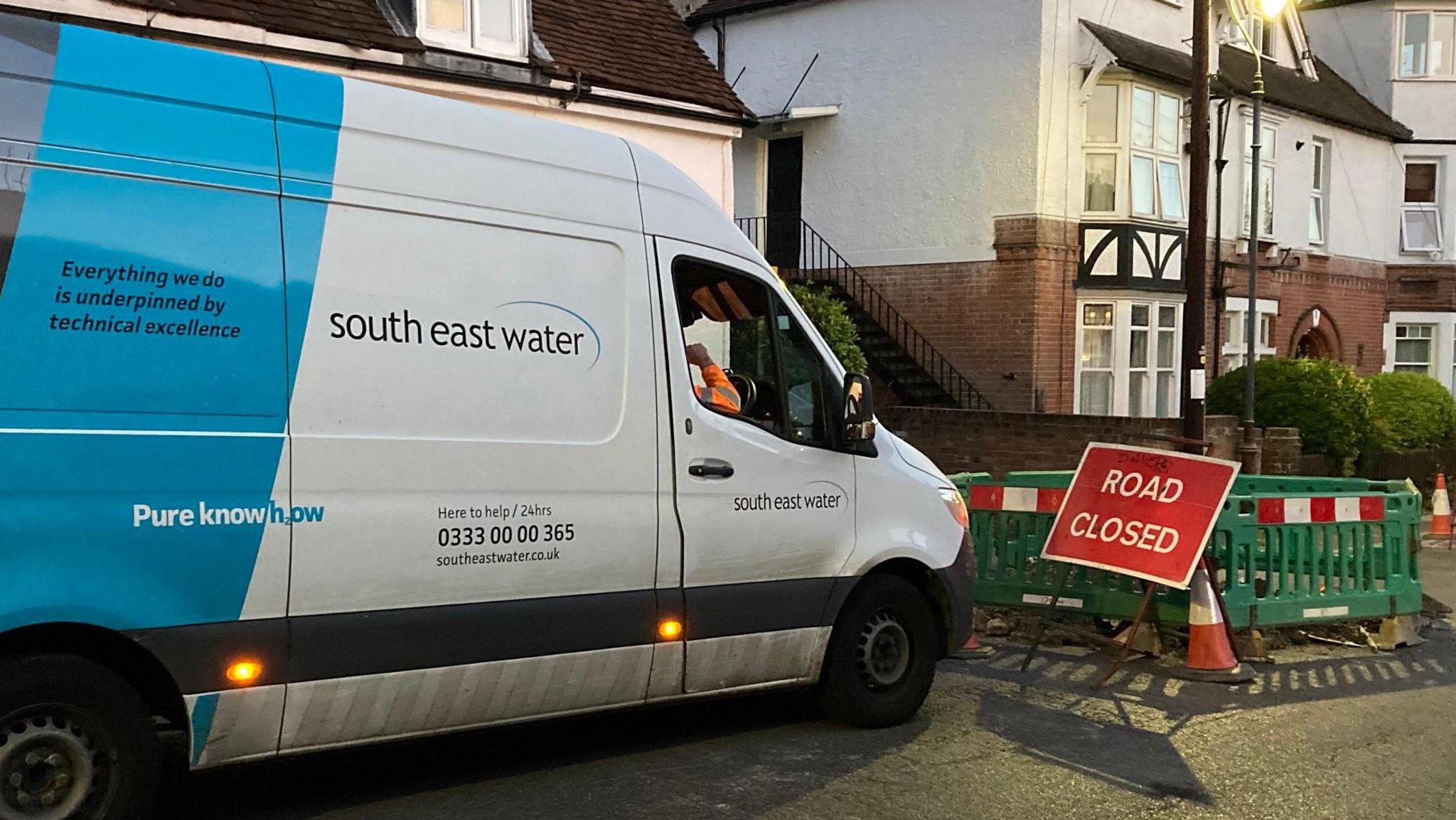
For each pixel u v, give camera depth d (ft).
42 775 12.53
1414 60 78.89
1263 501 25.16
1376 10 79.36
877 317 60.49
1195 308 33.40
